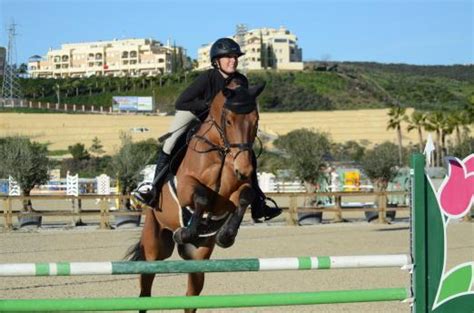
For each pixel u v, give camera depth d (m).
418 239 5.19
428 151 5.30
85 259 13.20
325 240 16.94
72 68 169.12
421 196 5.21
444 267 5.22
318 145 26.89
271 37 156.88
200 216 5.65
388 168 27.41
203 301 4.87
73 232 20.19
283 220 24.92
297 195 22.44
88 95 127.69
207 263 4.94
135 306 4.82
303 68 148.25
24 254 14.19
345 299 5.01
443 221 5.24
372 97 128.62
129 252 6.69
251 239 17.41
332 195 22.55
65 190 39.97
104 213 21.69
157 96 123.25
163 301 4.84
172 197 6.06
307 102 117.00
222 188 5.74
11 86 113.12
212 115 5.87
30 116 88.56
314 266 5.04
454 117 60.25
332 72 140.38
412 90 139.75
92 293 9.54
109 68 165.62
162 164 6.27
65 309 4.76
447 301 5.21
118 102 109.38
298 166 26.75
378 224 22.58
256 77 129.25
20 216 21.41
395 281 10.38
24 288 10.00
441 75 179.25
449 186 5.26
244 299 4.90
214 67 6.24
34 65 173.12
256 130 5.76
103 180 32.72
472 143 35.03
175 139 6.23
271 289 9.79
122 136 27.22
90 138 84.88
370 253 13.86
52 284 10.38
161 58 160.38
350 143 81.75
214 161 5.71
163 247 6.59
